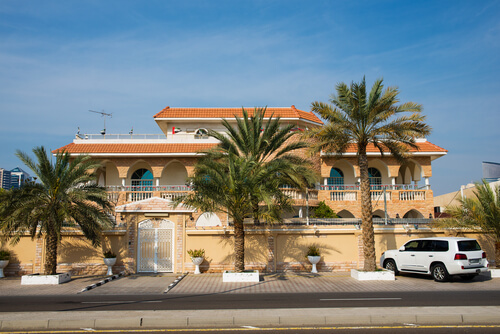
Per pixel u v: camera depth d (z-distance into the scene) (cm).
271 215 1845
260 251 2116
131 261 2048
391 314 1002
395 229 2159
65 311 1106
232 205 1827
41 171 1791
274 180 1909
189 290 1559
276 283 1738
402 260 1897
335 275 1986
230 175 1783
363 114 1892
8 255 2025
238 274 1780
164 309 1140
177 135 3189
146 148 3025
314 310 1072
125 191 2700
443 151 3067
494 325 950
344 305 1183
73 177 1839
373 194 2920
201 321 976
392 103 1912
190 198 1817
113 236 2081
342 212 3188
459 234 2159
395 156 2109
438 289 1545
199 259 2027
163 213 2092
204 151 2139
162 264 2075
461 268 1669
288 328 929
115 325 966
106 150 2977
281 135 2077
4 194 1758
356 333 883
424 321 985
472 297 1331
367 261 1859
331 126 1911
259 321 980
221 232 2100
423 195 2936
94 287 1659
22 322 959
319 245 2130
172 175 3234
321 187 2970
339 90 1934
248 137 2022
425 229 2162
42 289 1616
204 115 3338
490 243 2148
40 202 1823
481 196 1983
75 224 1998
